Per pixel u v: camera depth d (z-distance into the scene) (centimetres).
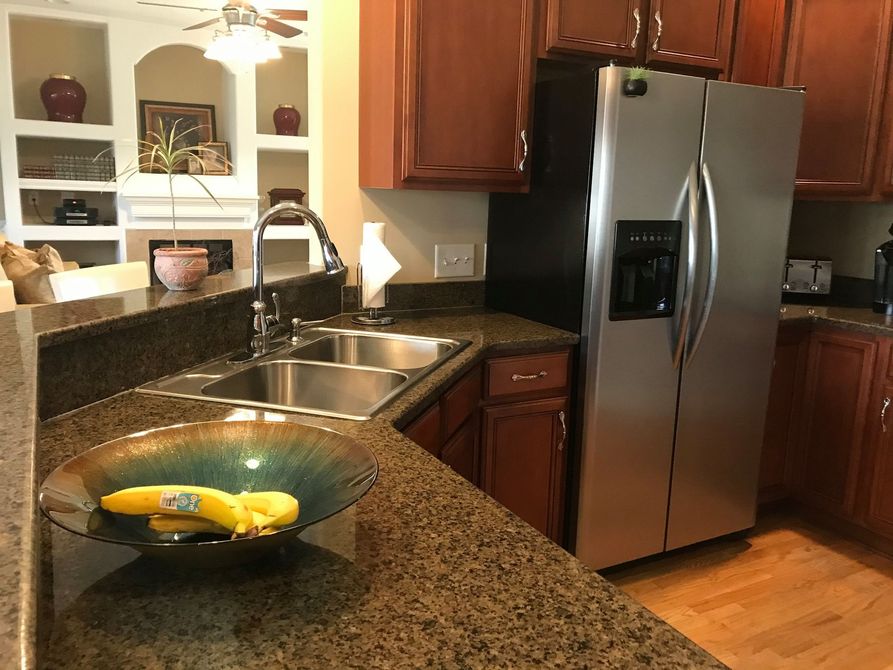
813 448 285
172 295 168
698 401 242
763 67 279
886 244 277
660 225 220
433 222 267
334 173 246
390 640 64
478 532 87
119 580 74
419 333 221
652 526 245
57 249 606
